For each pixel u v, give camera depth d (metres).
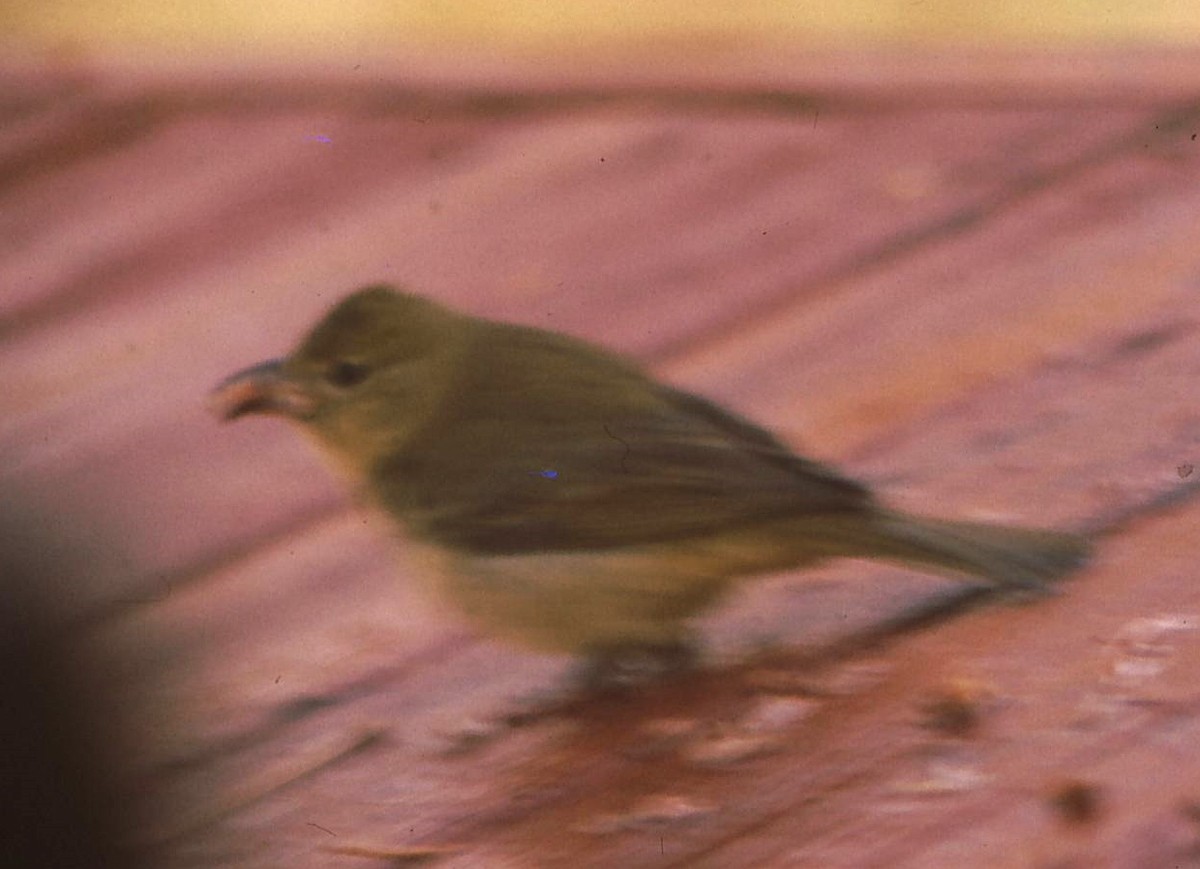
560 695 6.67
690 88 11.68
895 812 4.99
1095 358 8.16
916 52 12.09
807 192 10.55
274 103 12.00
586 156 11.12
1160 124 10.73
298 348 8.67
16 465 8.90
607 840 5.29
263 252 10.39
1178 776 4.79
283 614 7.53
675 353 9.01
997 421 7.86
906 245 9.78
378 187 11.07
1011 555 6.62
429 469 8.06
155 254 10.61
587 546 7.44
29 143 11.73
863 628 6.71
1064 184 10.20
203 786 5.83
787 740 5.78
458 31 16.89
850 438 7.96
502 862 5.27
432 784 5.81
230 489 8.60
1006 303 8.97
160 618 6.95
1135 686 5.51
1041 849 4.57
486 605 7.56
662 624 7.29
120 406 9.18
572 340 8.62
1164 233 9.35
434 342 8.51
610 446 7.74
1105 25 16.67
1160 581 6.27
